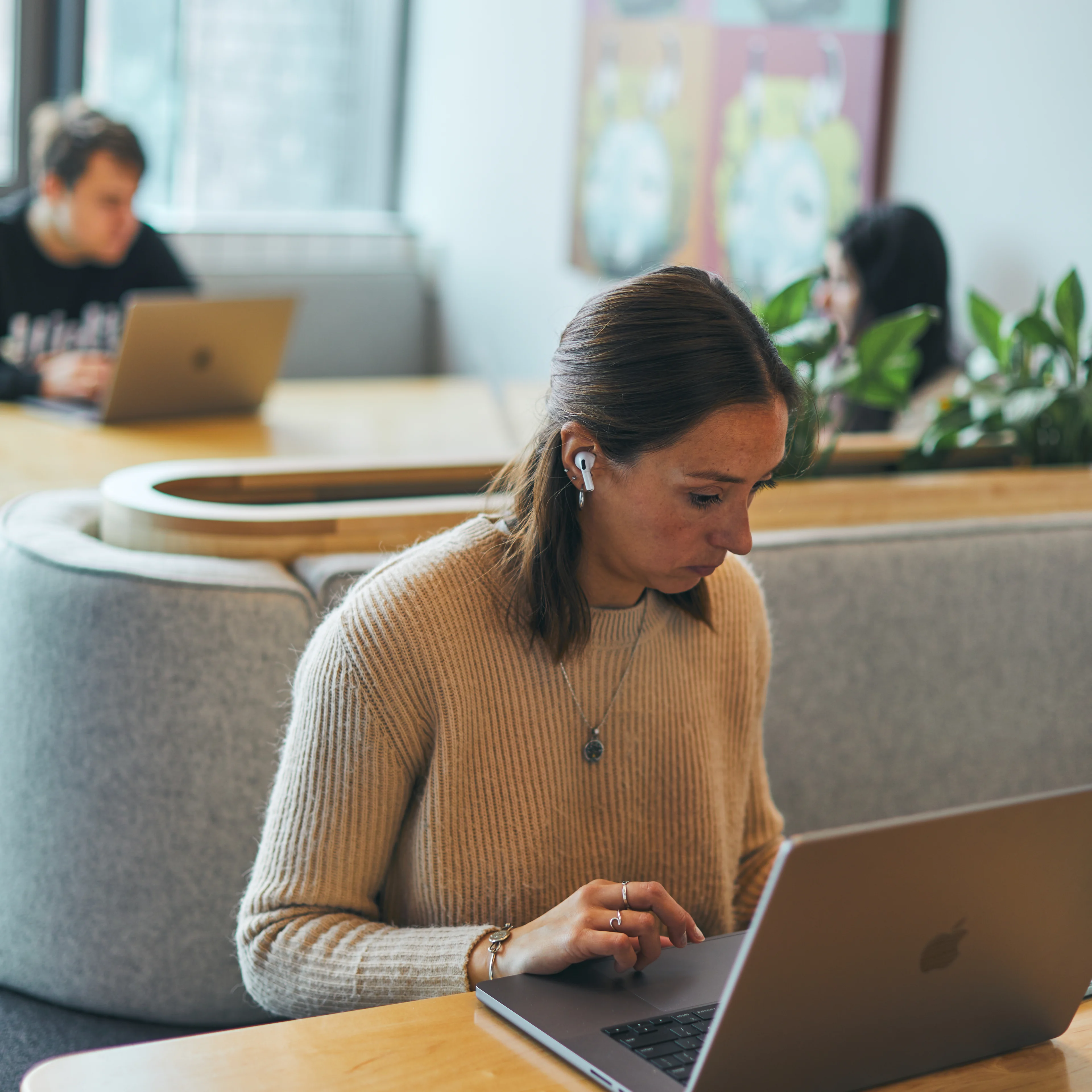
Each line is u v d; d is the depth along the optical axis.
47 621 1.61
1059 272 3.13
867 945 0.83
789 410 1.06
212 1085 0.85
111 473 2.45
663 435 1.02
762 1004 0.81
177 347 2.88
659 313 1.03
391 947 1.07
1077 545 2.05
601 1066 0.88
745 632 1.27
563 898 1.17
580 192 4.62
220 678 1.58
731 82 3.95
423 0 5.43
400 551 1.27
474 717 1.13
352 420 3.14
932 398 2.85
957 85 3.35
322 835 1.12
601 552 1.14
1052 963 0.95
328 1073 0.88
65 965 1.65
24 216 3.45
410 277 5.43
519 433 3.08
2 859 1.67
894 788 1.96
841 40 3.60
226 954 1.65
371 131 5.55
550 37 4.74
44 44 4.80
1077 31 3.04
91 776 1.60
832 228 3.67
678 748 1.21
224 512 1.70
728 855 1.27
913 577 1.91
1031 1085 0.94
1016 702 2.03
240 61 5.18
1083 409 2.36
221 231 4.98
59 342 3.42
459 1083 0.87
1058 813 0.87
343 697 1.11
